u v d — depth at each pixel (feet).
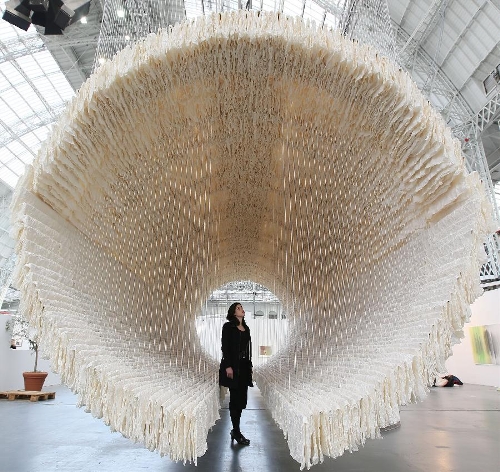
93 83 9.73
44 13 26.99
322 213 17.40
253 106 12.17
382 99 10.12
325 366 14.20
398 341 9.98
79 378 8.43
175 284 21.89
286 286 29.58
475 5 35.94
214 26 9.90
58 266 10.35
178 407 8.79
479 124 45.27
